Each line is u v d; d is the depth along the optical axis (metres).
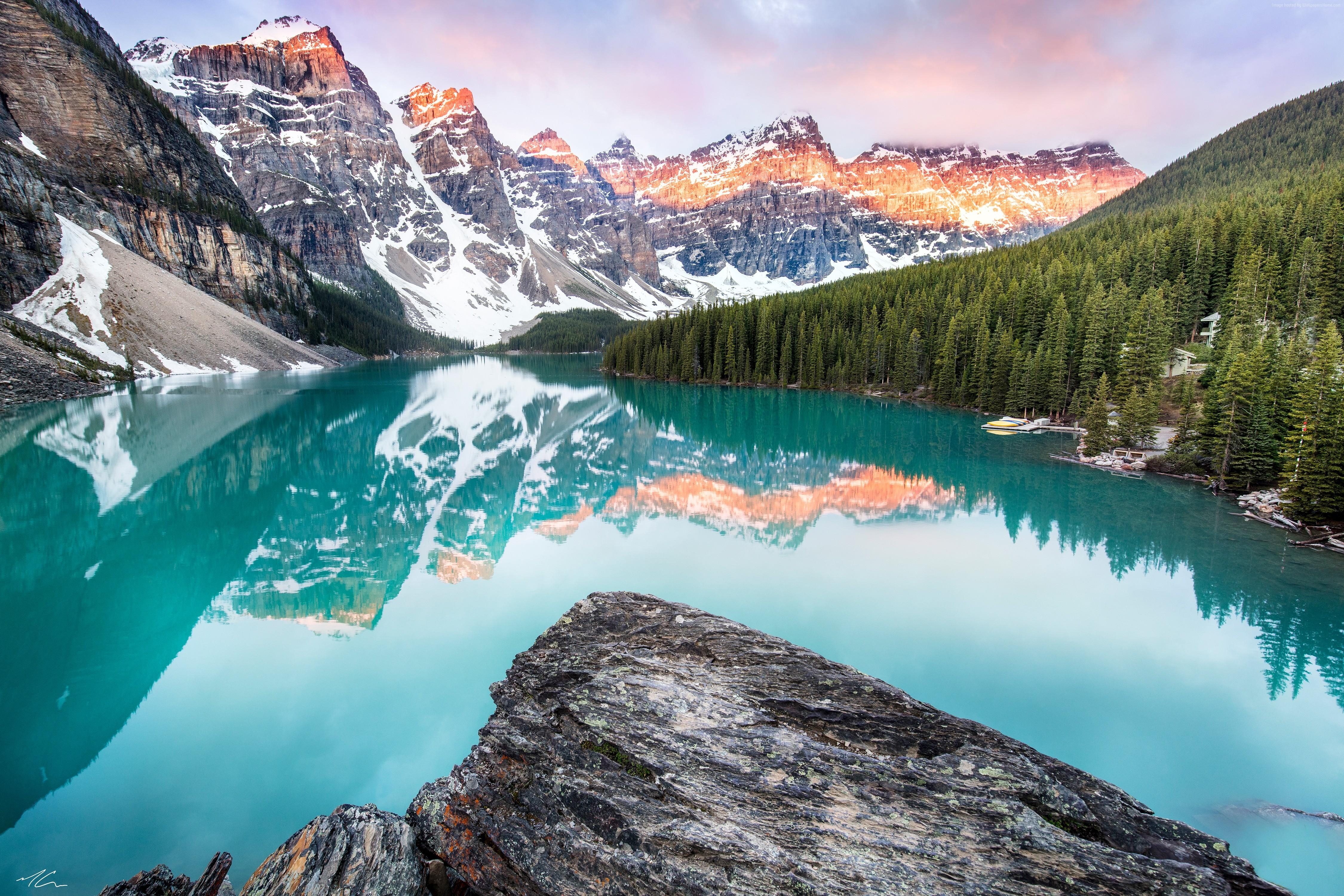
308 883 6.34
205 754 11.41
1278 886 6.23
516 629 17.02
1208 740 12.05
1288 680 14.38
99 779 10.53
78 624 16.98
